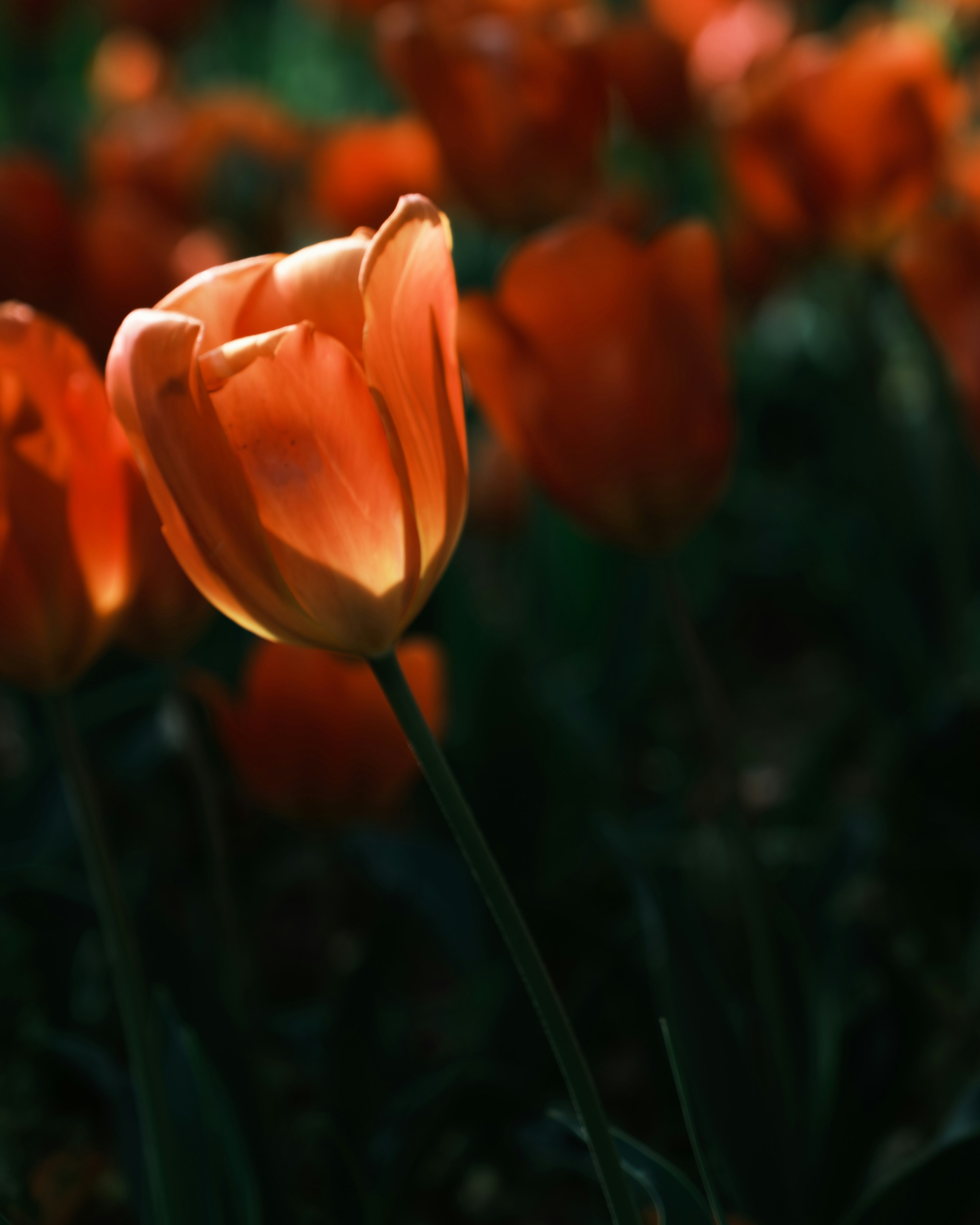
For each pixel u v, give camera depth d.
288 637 0.79
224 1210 0.88
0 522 0.83
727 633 1.57
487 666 1.08
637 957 0.98
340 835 1.03
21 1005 1.05
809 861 0.99
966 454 1.55
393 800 1.00
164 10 2.53
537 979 0.79
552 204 1.17
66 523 0.83
